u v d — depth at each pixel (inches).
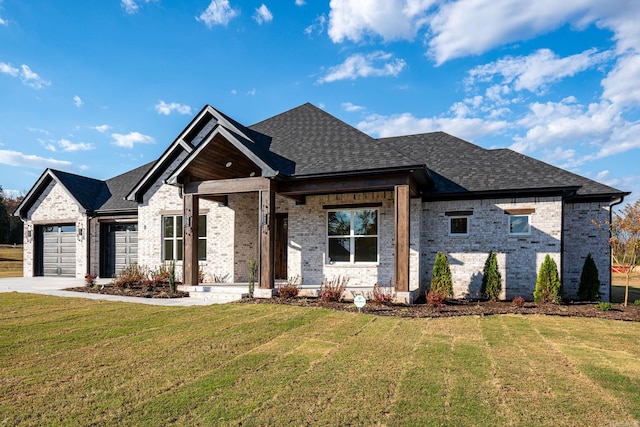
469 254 535.8
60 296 498.6
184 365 227.6
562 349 266.8
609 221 526.6
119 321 344.2
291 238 570.3
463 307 432.1
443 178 562.9
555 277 462.6
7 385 197.5
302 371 218.5
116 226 774.5
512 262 518.6
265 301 445.7
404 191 441.1
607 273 530.3
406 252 438.6
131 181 836.6
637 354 257.6
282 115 650.2
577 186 484.4
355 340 283.9
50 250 812.6
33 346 266.1
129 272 626.2
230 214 627.2
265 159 485.7
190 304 439.8
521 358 245.9
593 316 382.0
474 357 246.1
